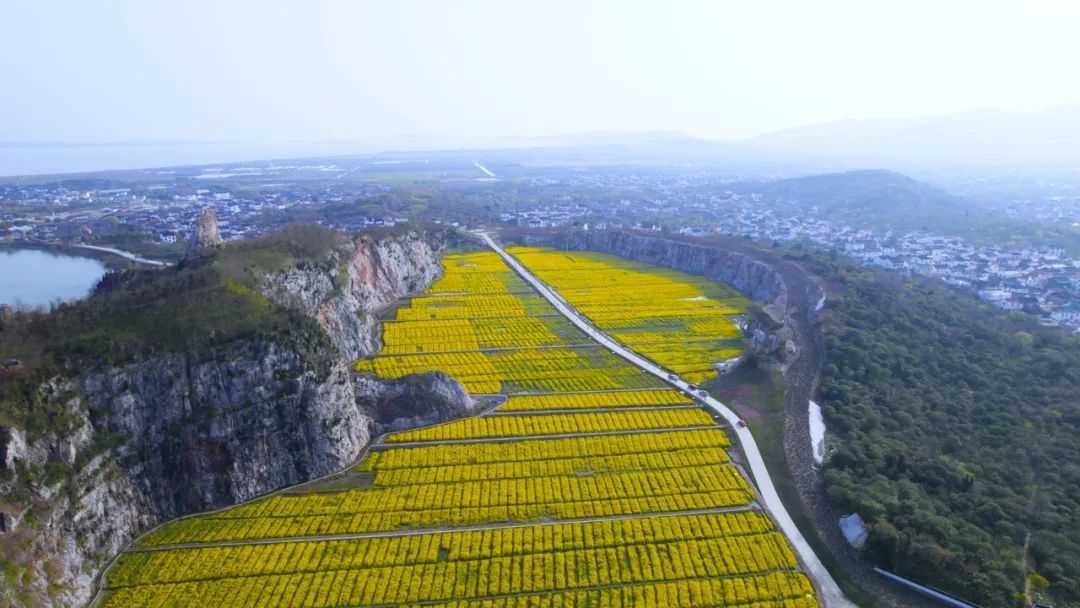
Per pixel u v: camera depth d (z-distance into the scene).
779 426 99.81
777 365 120.31
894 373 114.38
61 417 71.00
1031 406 102.06
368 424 97.00
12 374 71.19
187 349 82.62
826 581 69.69
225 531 74.00
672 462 90.00
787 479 87.06
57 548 64.56
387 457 90.38
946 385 110.12
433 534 73.94
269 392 84.56
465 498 80.50
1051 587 67.25
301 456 85.12
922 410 102.50
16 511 62.62
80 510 68.25
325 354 91.56
